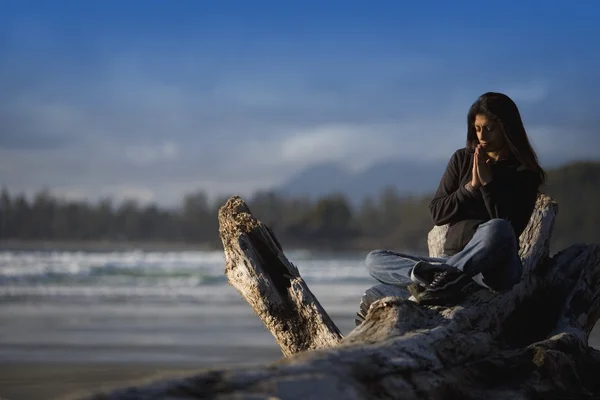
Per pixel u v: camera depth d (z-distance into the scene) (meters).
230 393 3.12
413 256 5.38
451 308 5.01
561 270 6.22
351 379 3.58
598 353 5.68
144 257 70.88
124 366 9.84
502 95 5.39
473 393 4.29
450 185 5.54
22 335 13.27
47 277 32.56
